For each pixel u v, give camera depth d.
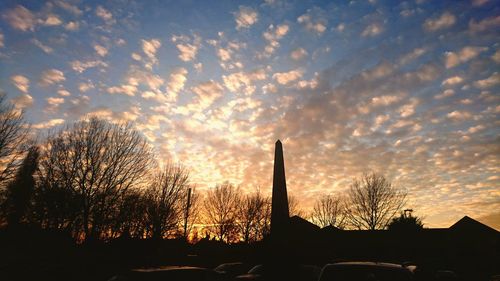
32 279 22.42
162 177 34.28
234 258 37.84
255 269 21.95
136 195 29.67
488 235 42.03
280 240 31.72
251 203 48.41
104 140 28.45
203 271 10.64
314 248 39.66
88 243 26.56
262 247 34.00
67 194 26.22
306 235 40.12
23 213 26.75
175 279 9.83
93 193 26.92
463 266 37.94
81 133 28.06
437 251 40.00
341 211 46.41
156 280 9.48
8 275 22.38
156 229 31.89
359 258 40.44
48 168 26.89
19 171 26.66
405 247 40.53
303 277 19.20
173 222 33.53
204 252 42.06
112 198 27.61
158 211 32.25
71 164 27.14
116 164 28.30
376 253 40.47
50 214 26.25
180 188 34.91
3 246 25.55
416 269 12.22
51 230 26.69
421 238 41.47
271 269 21.16
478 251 40.00
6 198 26.31
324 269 8.02
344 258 40.44
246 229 47.38
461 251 39.84
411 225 47.66
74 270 24.55
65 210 26.08
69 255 26.03
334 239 41.91
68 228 26.66
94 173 27.20
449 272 23.61
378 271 7.56
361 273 7.61
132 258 28.84
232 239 47.09
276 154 34.28
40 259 25.45
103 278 24.06
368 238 41.47
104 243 27.89
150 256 30.62
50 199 25.91
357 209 41.41
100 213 26.89
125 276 9.75
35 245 26.38
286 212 32.94
